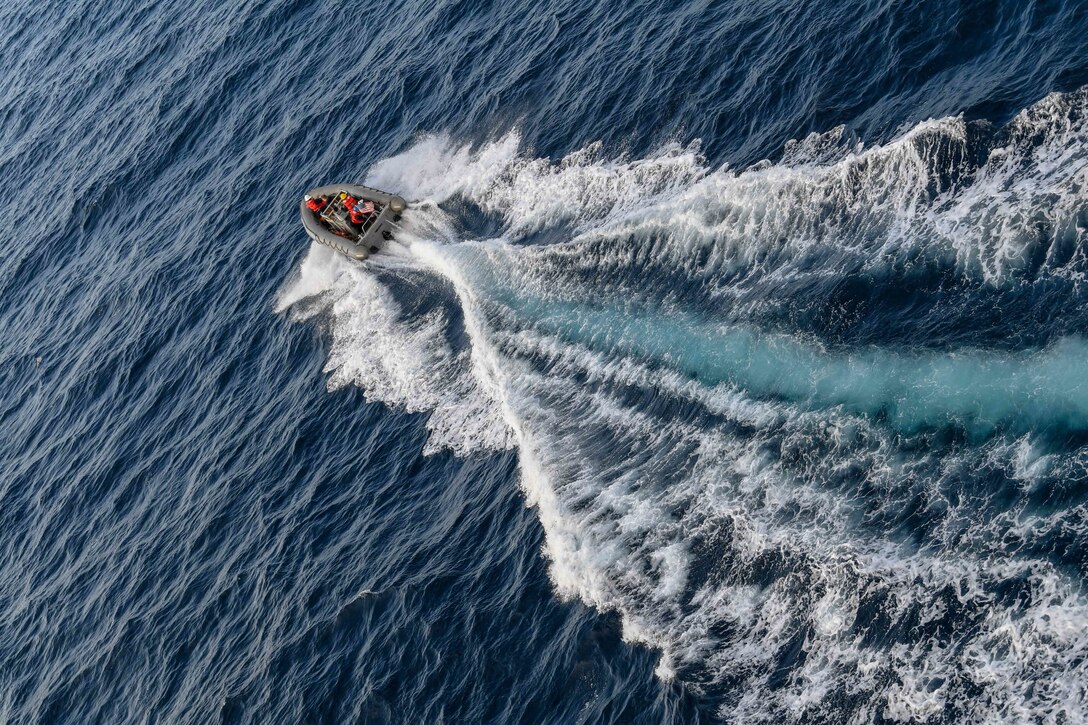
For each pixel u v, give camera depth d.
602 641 29.39
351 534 37.84
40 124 77.94
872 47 39.09
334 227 50.38
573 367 36.75
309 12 68.62
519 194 45.00
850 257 32.66
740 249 35.47
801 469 29.05
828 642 25.88
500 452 36.69
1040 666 22.80
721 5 46.69
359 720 31.81
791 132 38.47
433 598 33.69
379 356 43.84
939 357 28.72
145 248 60.09
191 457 45.94
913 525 26.36
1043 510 24.81
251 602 38.06
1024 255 29.31
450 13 59.03
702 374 33.00
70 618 42.69
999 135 32.34
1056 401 26.20
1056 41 34.28
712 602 28.28
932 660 24.17
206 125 66.00
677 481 31.16
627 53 47.66
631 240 38.53
